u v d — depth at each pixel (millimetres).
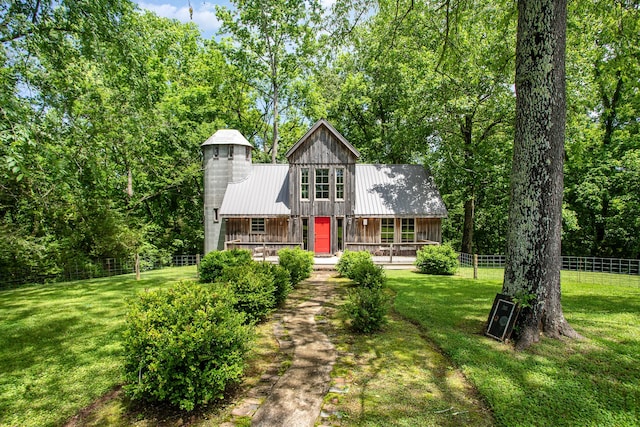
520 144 6566
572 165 20484
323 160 21078
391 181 22984
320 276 15242
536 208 6363
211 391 4488
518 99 6652
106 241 18125
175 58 30641
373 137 30562
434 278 14062
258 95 32562
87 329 7910
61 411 4594
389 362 5848
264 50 28984
